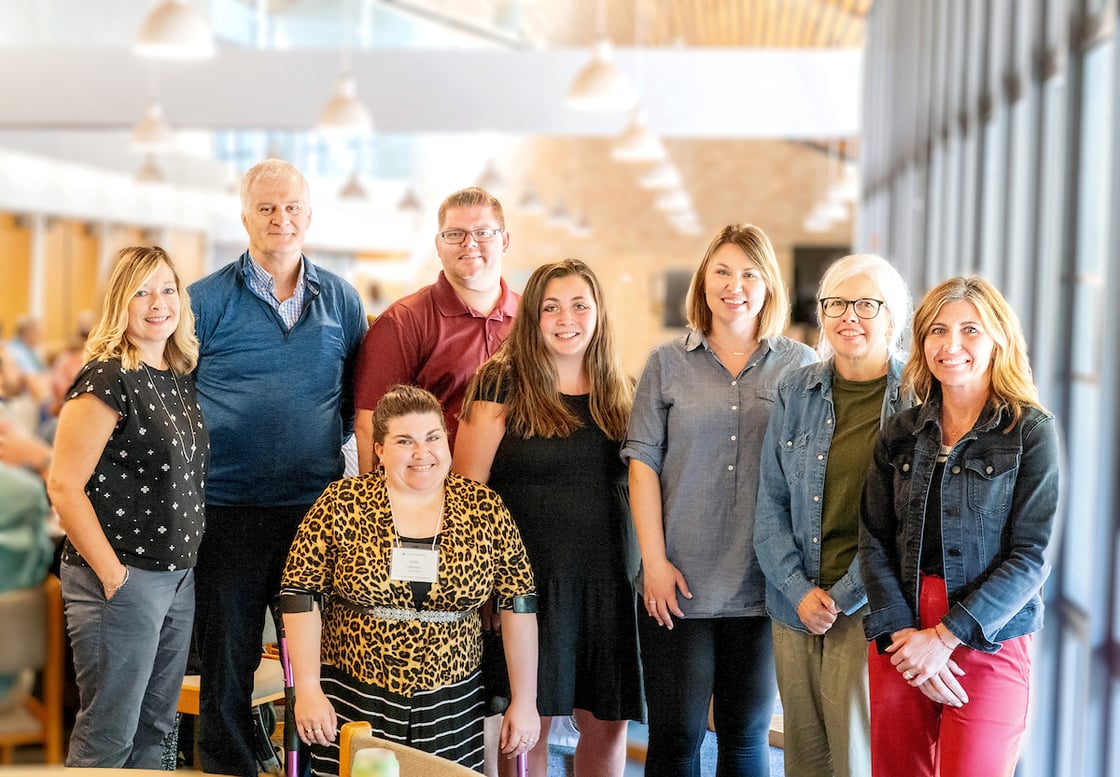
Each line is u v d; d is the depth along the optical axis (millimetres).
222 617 3240
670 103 12922
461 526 2857
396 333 3375
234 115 13117
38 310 14344
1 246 13734
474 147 19312
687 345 3043
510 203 19609
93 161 15195
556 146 19438
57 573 3084
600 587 3059
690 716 2973
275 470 3277
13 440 4617
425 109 13031
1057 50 5094
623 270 19500
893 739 2662
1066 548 4414
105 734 2910
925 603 2600
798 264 19156
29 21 13328
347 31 13219
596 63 9547
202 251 18203
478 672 2961
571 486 3049
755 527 2906
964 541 2553
